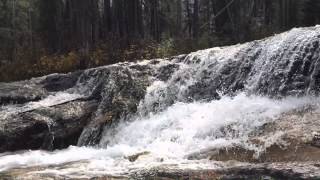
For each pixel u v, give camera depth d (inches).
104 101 492.1
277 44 412.5
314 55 381.7
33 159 381.1
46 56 713.0
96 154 378.0
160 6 1132.5
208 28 933.2
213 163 293.6
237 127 343.3
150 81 497.0
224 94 442.0
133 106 476.4
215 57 466.9
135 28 838.5
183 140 361.4
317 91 370.6
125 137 436.5
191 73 479.2
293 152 286.7
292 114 337.1
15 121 482.6
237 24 821.2
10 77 700.7
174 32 1114.7
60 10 938.7
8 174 315.0
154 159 318.3
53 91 566.9
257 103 370.0
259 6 985.5
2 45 1023.6
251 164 279.3
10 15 1282.0
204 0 1149.1
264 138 310.7
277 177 251.6
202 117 387.2
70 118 485.1
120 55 675.4
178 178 264.8
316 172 248.8
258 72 420.2
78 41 795.4
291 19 997.8
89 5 809.5
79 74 562.6
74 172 300.7
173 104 451.2
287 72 393.4
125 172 291.6
